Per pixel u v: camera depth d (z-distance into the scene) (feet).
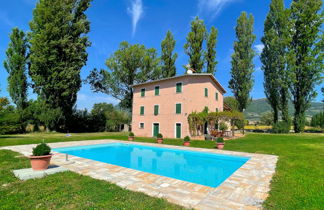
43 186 15.38
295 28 84.07
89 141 57.06
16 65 85.40
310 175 19.67
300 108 83.51
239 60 94.84
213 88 79.82
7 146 42.14
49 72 78.13
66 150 42.47
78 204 12.02
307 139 55.52
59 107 83.92
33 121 86.02
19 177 17.42
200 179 22.09
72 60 84.38
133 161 33.53
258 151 37.96
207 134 71.26
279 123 85.20
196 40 88.69
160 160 34.58
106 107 173.17
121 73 104.17
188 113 67.62
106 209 11.35
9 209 11.28
